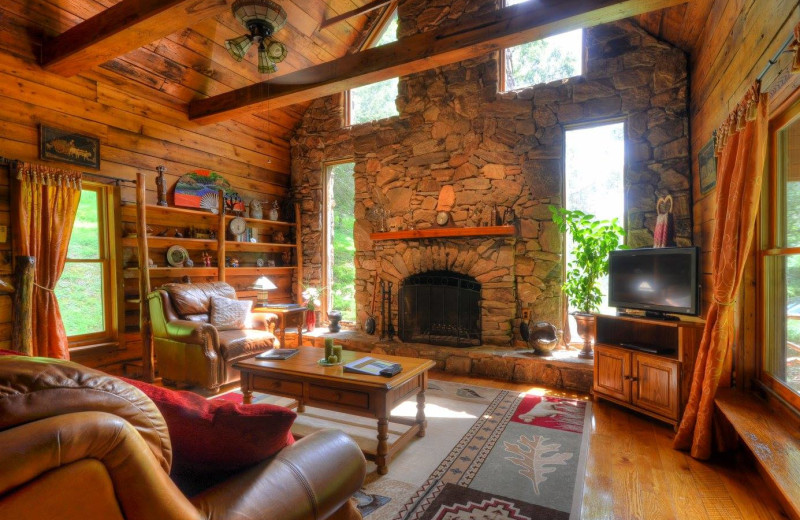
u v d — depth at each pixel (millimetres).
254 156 5820
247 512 1059
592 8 2838
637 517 1993
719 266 2547
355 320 5914
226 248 5438
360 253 5656
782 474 1749
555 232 4543
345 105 5977
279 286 6129
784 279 2424
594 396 3602
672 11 3570
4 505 625
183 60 4559
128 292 4367
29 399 714
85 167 4004
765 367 2609
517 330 4676
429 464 2492
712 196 3223
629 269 3473
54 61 3533
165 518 817
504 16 3172
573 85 4461
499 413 3326
